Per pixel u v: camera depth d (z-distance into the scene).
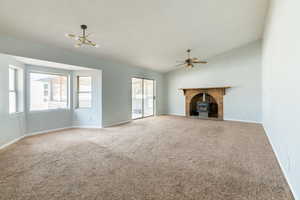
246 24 4.41
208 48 5.73
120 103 5.85
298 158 1.55
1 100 3.20
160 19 3.43
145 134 4.26
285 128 2.10
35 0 2.47
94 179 1.99
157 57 5.82
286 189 1.77
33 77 4.33
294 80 1.73
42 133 4.39
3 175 2.08
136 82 6.84
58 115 4.83
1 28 3.00
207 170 2.22
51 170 2.22
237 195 1.66
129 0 2.74
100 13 2.95
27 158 2.65
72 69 5.00
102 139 3.79
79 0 2.58
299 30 1.57
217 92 6.66
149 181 1.94
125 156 2.73
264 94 4.74
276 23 2.74
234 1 3.29
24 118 4.04
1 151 2.98
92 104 5.16
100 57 5.03
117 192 1.73
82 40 3.08
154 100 7.87
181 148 3.14
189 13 3.41
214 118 6.76
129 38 4.09
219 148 3.11
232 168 2.27
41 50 3.70
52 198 1.63
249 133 4.30
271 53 3.34
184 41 4.77
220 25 4.19
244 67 6.01
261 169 2.24
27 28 3.10
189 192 1.72
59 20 2.99
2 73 3.23
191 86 7.45
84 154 2.83
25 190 1.76
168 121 6.32
